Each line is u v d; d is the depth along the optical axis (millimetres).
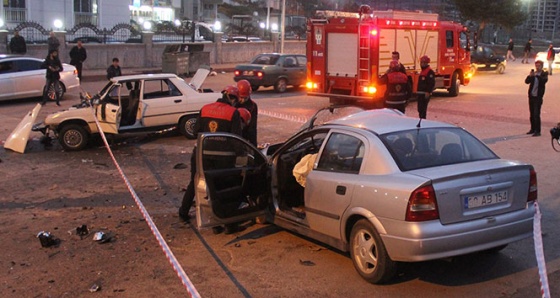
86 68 27672
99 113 11836
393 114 6625
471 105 19297
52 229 7145
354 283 5488
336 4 67688
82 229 6965
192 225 7293
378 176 5359
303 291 5336
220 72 30359
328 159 6004
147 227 7219
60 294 5309
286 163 6668
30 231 7070
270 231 7020
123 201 8438
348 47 17734
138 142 12914
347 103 18328
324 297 5211
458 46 21453
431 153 5578
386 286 5414
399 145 5574
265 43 37344
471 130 14156
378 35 17141
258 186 6629
